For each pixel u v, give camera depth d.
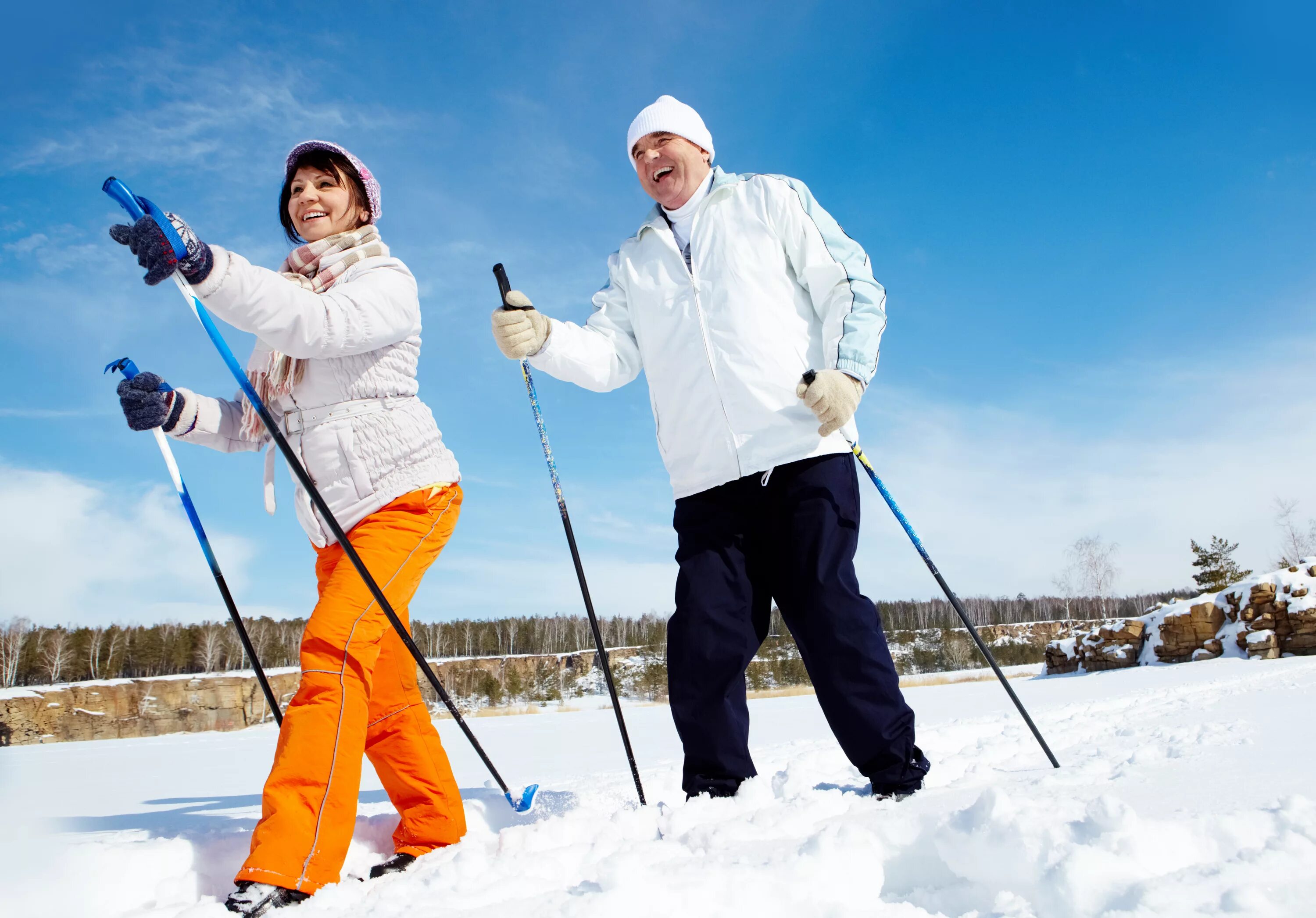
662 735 6.20
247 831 1.81
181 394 1.94
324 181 2.02
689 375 2.19
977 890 1.18
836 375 1.96
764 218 2.19
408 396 1.91
